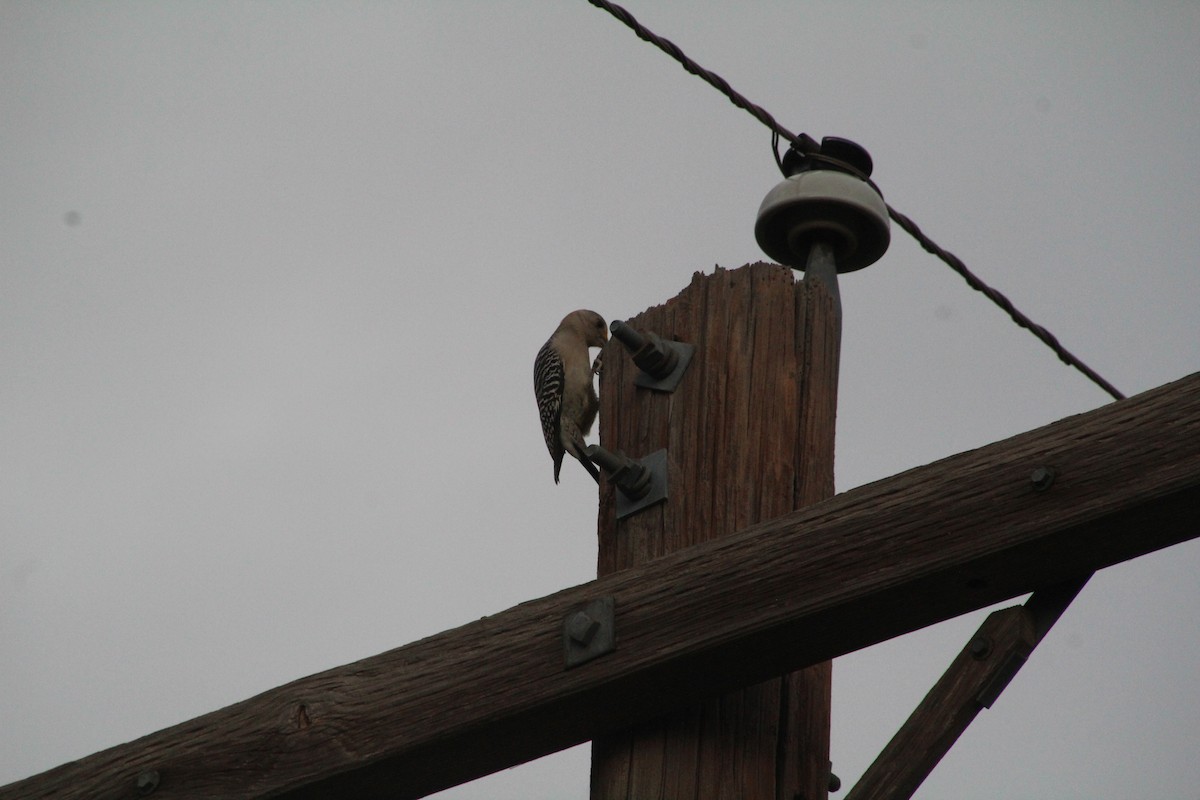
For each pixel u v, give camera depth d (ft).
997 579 20.70
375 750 23.36
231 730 24.67
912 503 21.02
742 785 22.62
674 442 25.17
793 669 22.20
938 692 21.38
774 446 24.62
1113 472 19.71
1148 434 19.71
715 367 25.48
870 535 21.11
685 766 22.66
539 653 22.82
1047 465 20.22
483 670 23.11
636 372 26.21
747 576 21.74
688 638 21.72
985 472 20.66
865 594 20.79
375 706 23.71
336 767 23.52
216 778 24.38
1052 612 21.12
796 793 23.04
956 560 20.35
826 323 25.90
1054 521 19.85
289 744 24.04
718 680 22.34
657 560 22.72
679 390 25.58
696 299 26.37
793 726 23.43
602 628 22.35
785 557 21.58
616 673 22.02
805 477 24.52
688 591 22.08
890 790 21.09
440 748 23.21
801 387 25.29
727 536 22.31
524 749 23.52
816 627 21.33
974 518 20.45
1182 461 19.29
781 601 21.31
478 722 22.76
